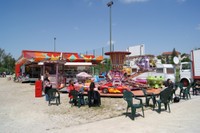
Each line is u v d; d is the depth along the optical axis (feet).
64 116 30.48
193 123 25.31
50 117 30.04
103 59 90.53
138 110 33.19
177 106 36.11
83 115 30.81
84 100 40.14
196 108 34.17
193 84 50.98
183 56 226.79
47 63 62.03
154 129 23.07
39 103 41.42
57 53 114.73
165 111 32.30
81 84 52.13
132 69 81.82
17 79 113.29
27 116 30.94
